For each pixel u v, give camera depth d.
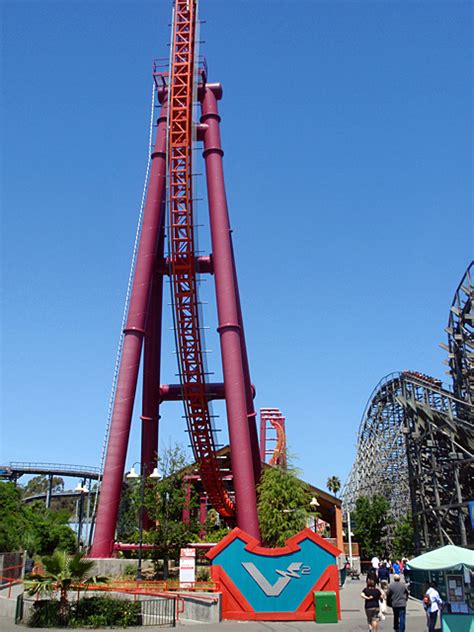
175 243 46.09
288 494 52.50
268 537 51.28
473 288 58.59
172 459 43.16
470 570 25.42
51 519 86.75
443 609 20.77
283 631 22.53
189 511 43.38
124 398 41.75
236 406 40.88
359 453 101.56
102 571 38.16
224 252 44.25
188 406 51.16
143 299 44.09
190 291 46.84
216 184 46.06
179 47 48.53
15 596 30.22
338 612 25.98
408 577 39.72
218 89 49.12
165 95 49.69
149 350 52.00
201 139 48.56
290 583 26.62
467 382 61.56
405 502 94.81
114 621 23.81
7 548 60.78
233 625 24.42
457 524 62.19
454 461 57.03
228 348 42.06
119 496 40.41
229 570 26.92
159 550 40.44
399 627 20.52
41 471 99.69
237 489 39.53
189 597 27.22
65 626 23.47
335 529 72.31
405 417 70.00
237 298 51.88
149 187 46.81
